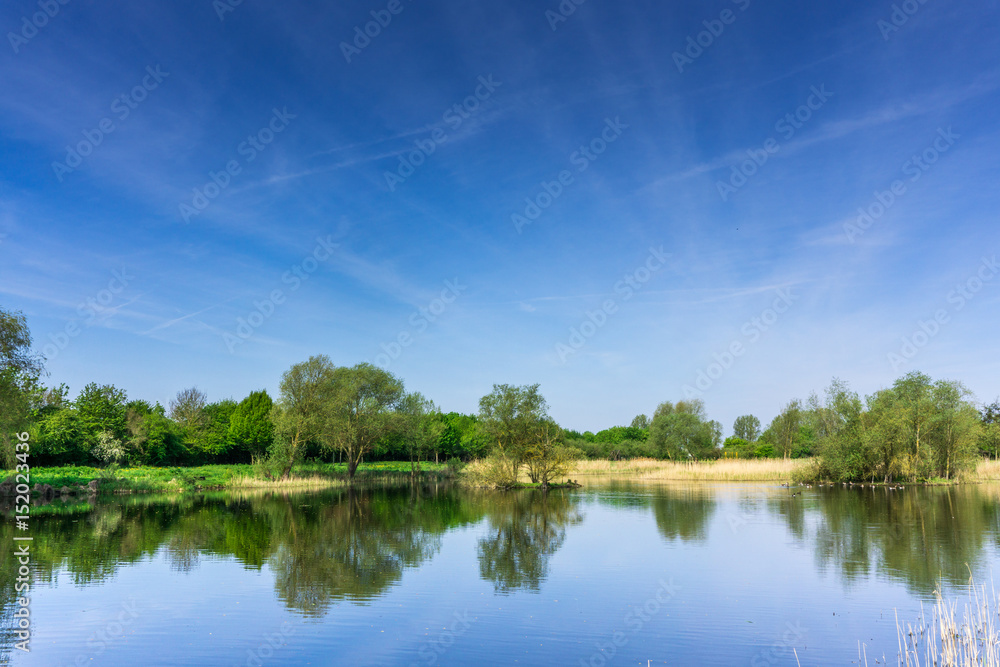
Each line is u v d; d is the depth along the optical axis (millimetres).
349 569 19531
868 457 50656
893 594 15914
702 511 33000
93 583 17797
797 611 14656
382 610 15016
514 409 54062
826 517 29703
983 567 18594
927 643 12367
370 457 94188
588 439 122312
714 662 11570
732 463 63375
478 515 33062
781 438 91438
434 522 30297
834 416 54000
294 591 16828
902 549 21500
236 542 24594
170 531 27656
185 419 98875
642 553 21641
